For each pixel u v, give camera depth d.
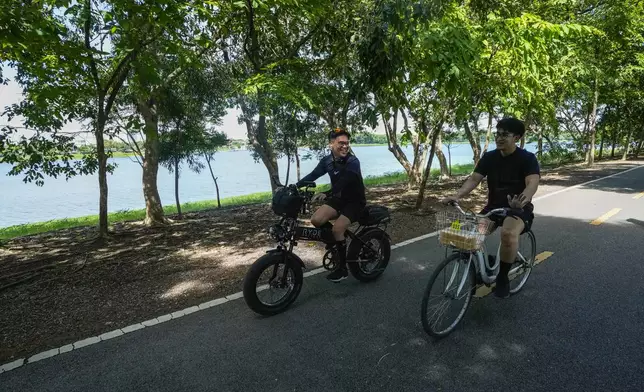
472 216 3.19
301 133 12.34
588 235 6.35
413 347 3.16
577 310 3.71
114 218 12.34
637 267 4.81
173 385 2.76
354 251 4.37
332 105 9.88
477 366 2.87
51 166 7.50
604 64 18.00
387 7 4.88
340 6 7.72
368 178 22.77
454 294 3.35
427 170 8.97
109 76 7.21
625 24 14.58
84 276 5.21
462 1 7.73
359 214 4.23
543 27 6.43
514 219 3.35
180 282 4.83
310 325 3.58
